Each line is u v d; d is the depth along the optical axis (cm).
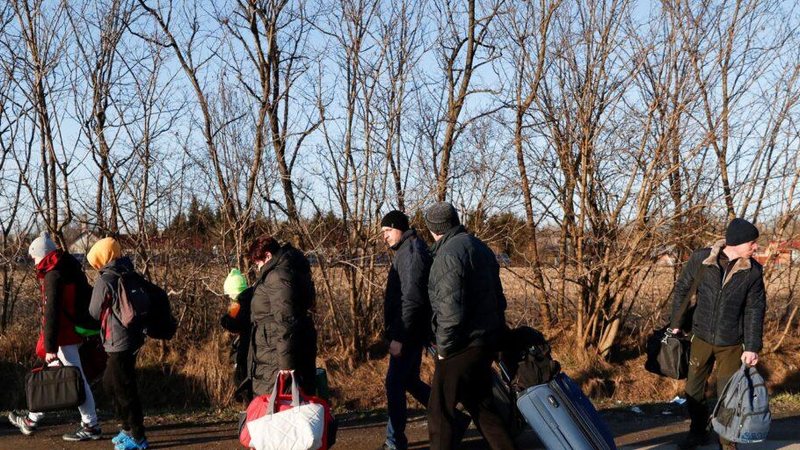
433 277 493
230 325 561
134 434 579
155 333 595
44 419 684
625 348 936
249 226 868
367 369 862
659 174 874
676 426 695
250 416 483
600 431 507
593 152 893
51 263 580
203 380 810
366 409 805
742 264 572
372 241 890
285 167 909
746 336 568
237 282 570
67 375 578
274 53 902
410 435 654
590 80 890
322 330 893
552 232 916
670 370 608
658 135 874
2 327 841
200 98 871
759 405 559
